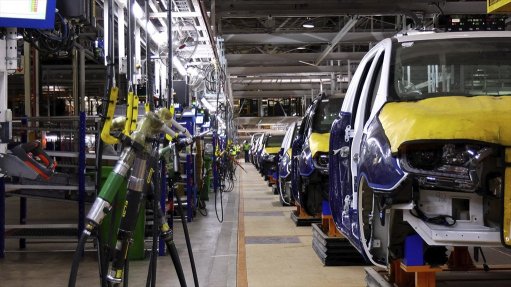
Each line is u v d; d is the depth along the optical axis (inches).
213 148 567.8
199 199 475.2
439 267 138.3
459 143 125.7
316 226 291.1
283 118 1916.8
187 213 408.8
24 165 123.7
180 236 342.6
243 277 231.0
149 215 305.9
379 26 856.9
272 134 871.1
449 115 130.8
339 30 773.3
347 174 178.7
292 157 348.8
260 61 927.7
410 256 138.5
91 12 215.9
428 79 167.6
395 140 131.7
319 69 1023.0
